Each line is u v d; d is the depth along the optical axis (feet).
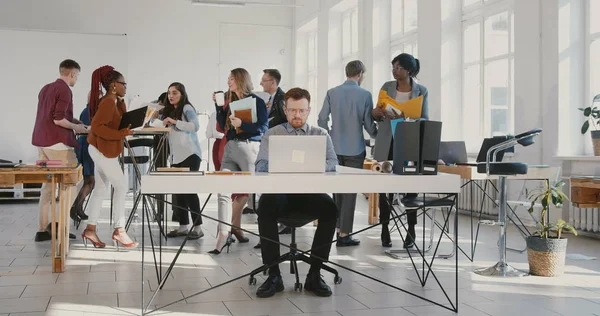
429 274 13.43
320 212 11.72
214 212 26.68
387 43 33.73
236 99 16.62
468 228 21.47
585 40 21.01
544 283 12.54
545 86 21.38
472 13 26.68
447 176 10.44
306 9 42.91
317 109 41.34
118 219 16.65
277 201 11.86
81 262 14.67
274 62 45.32
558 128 20.85
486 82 25.88
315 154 10.75
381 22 33.60
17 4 39.83
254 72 44.86
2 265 14.23
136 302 10.87
